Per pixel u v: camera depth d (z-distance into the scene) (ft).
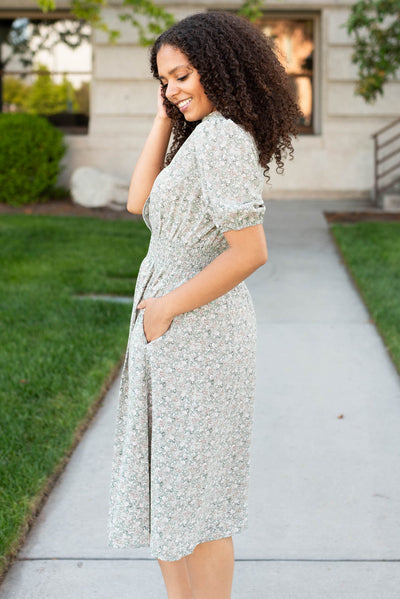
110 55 42.93
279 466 11.02
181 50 5.93
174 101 6.21
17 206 39.14
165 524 6.28
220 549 6.91
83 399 12.89
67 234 30.32
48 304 19.10
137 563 8.57
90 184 39.83
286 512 9.68
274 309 20.21
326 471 10.84
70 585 8.13
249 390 6.61
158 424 6.26
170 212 6.08
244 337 6.41
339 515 9.60
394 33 33.42
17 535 8.82
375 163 41.04
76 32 44.27
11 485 9.75
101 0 35.04
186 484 6.28
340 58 42.68
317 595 7.94
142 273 6.54
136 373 6.31
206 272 5.83
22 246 27.30
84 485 10.39
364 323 18.70
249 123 5.96
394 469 10.89
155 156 7.22
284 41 44.24
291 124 6.37
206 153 5.74
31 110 45.16
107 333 16.57
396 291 20.54
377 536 9.09
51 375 13.87
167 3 42.27
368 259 25.04
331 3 42.11
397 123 41.70
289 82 6.39
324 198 43.78
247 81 6.07
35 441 11.25
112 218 37.04
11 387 13.24
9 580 8.20
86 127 45.11
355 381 14.62
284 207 40.16
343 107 43.14
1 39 44.57
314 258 27.14
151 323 6.16
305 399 13.70
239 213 5.62
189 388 6.20
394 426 12.45
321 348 16.74
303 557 8.66
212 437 6.34
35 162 39.04
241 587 8.09
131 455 6.41
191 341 6.16
